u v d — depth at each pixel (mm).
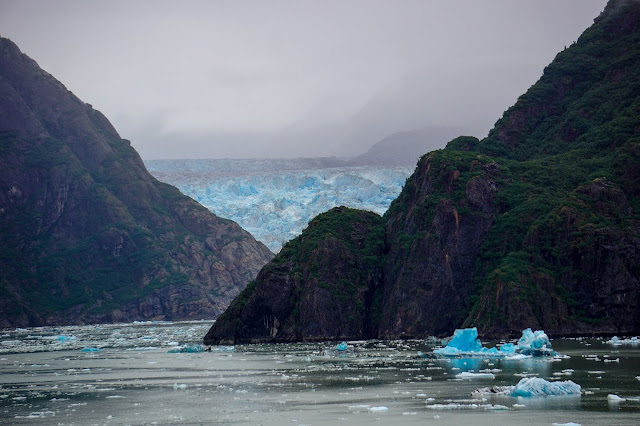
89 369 142125
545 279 183500
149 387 111750
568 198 197375
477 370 118250
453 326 196750
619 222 190125
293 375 120438
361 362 137750
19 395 106562
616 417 76812
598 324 179250
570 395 89875
